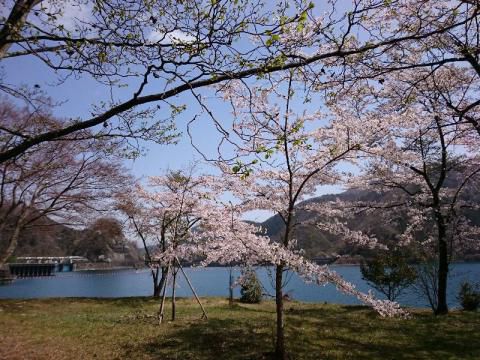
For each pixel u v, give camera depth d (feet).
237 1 15.96
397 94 40.98
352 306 56.95
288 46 17.26
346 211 49.08
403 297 67.56
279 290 29.58
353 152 32.07
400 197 54.13
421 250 52.37
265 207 32.83
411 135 45.34
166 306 60.85
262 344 33.30
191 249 40.04
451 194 52.08
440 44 26.05
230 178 33.58
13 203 61.82
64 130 18.43
